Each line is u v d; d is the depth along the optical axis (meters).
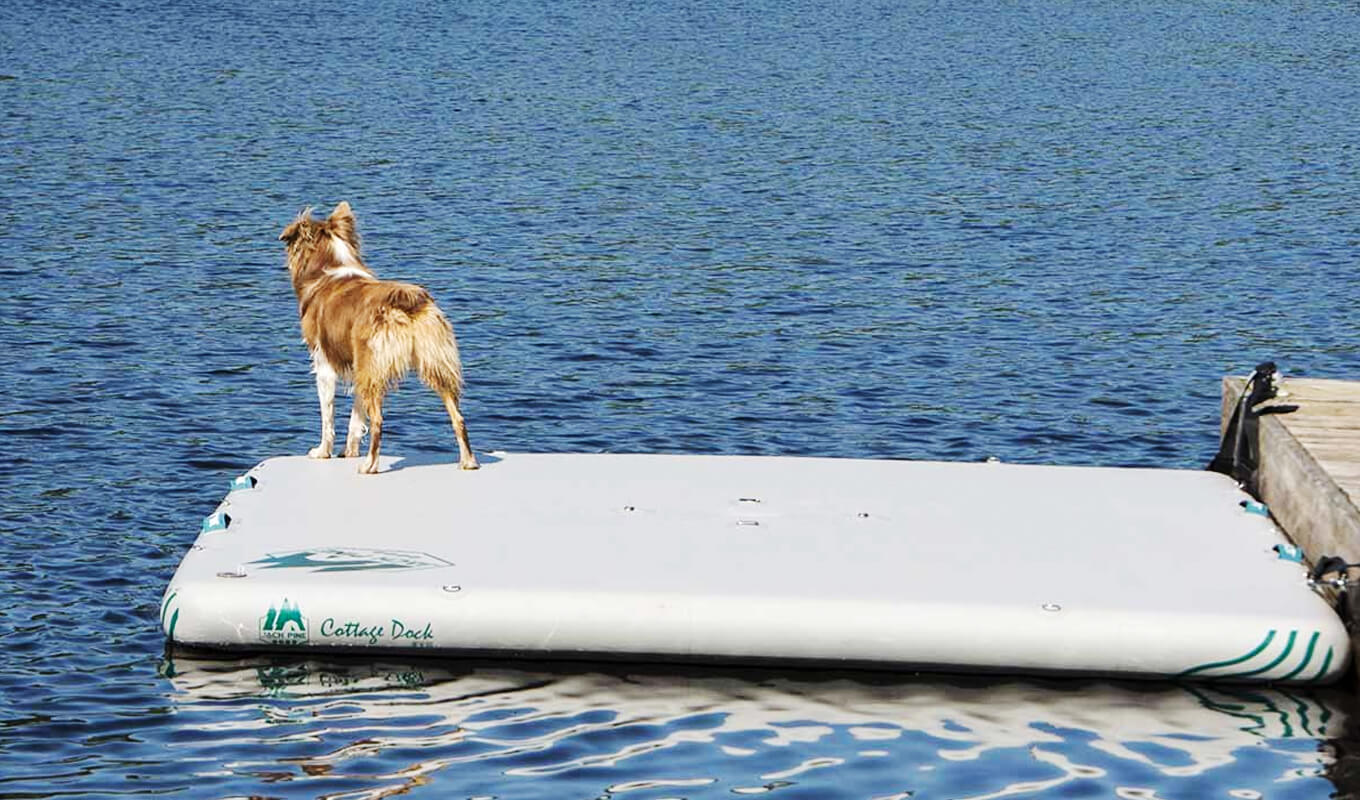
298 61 56.25
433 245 28.20
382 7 75.44
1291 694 10.83
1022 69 56.72
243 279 25.52
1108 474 13.76
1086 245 28.78
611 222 30.39
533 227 29.86
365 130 41.44
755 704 10.66
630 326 22.73
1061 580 11.31
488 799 9.43
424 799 9.42
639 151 38.66
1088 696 10.78
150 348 21.22
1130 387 20.06
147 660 11.38
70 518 14.63
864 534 12.16
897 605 10.91
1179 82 53.62
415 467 13.67
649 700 10.73
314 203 32.06
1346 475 12.13
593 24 69.94
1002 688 10.89
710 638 10.95
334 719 10.45
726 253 27.77
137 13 70.25
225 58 56.62
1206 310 24.17
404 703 10.67
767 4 80.12
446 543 11.87
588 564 11.51
